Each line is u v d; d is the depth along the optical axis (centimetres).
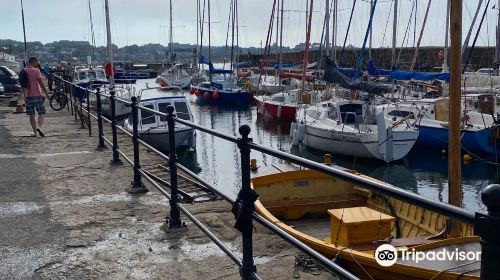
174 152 542
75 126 1502
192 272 447
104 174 834
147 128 1950
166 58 6700
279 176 1014
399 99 2478
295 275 441
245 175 336
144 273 446
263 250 502
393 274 514
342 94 2617
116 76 6253
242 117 3831
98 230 558
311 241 584
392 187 202
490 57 4488
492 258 160
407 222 880
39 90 1274
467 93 2425
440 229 794
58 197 691
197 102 4666
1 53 4550
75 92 1611
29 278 437
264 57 4094
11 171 854
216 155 2241
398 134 2022
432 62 4491
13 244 514
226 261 470
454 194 834
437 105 2250
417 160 2142
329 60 2314
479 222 161
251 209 339
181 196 826
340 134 2119
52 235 541
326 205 992
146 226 571
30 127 1456
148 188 739
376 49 4378
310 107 2503
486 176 1891
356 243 619
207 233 430
